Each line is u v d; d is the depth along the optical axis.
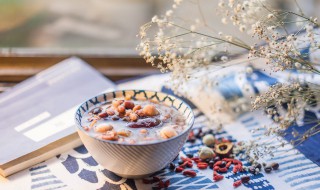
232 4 0.56
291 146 0.62
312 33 0.56
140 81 0.75
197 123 0.68
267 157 0.60
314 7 0.86
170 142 0.52
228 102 0.70
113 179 0.57
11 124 0.64
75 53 0.83
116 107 0.58
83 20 0.85
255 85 0.71
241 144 0.62
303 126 0.65
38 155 0.59
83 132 0.53
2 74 0.80
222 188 0.56
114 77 0.83
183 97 0.71
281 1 0.84
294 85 0.57
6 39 0.82
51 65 0.82
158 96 0.61
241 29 0.56
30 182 0.56
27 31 0.83
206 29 0.83
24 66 0.81
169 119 0.57
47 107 0.67
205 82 0.65
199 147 0.63
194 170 0.59
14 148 0.59
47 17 0.84
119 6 0.86
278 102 0.58
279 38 0.58
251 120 0.68
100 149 0.52
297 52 0.57
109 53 0.83
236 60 0.75
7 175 0.57
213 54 0.65
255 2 0.58
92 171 0.58
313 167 0.59
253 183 0.56
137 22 0.85
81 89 0.71
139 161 0.53
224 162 0.59
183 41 0.62
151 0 0.85
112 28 0.86
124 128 0.54
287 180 0.57
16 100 0.69
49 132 0.62
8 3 0.83
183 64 0.60
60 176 0.57
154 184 0.56
